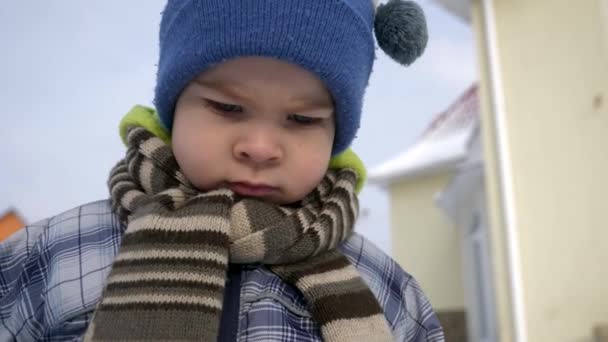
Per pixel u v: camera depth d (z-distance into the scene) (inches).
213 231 24.9
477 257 162.6
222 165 26.6
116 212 30.0
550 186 102.4
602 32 105.3
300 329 27.0
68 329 27.3
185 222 25.0
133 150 30.5
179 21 28.4
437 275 185.9
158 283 23.4
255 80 25.7
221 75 26.0
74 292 27.8
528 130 105.3
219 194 26.3
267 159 26.5
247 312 26.8
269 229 26.6
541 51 106.9
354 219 30.5
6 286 30.1
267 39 25.6
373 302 28.0
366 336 26.3
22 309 29.0
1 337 29.3
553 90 105.3
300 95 26.5
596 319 97.0
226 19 26.0
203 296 23.4
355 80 28.6
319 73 26.6
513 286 101.0
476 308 160.7
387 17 32.7
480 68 109.6
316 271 28.1
